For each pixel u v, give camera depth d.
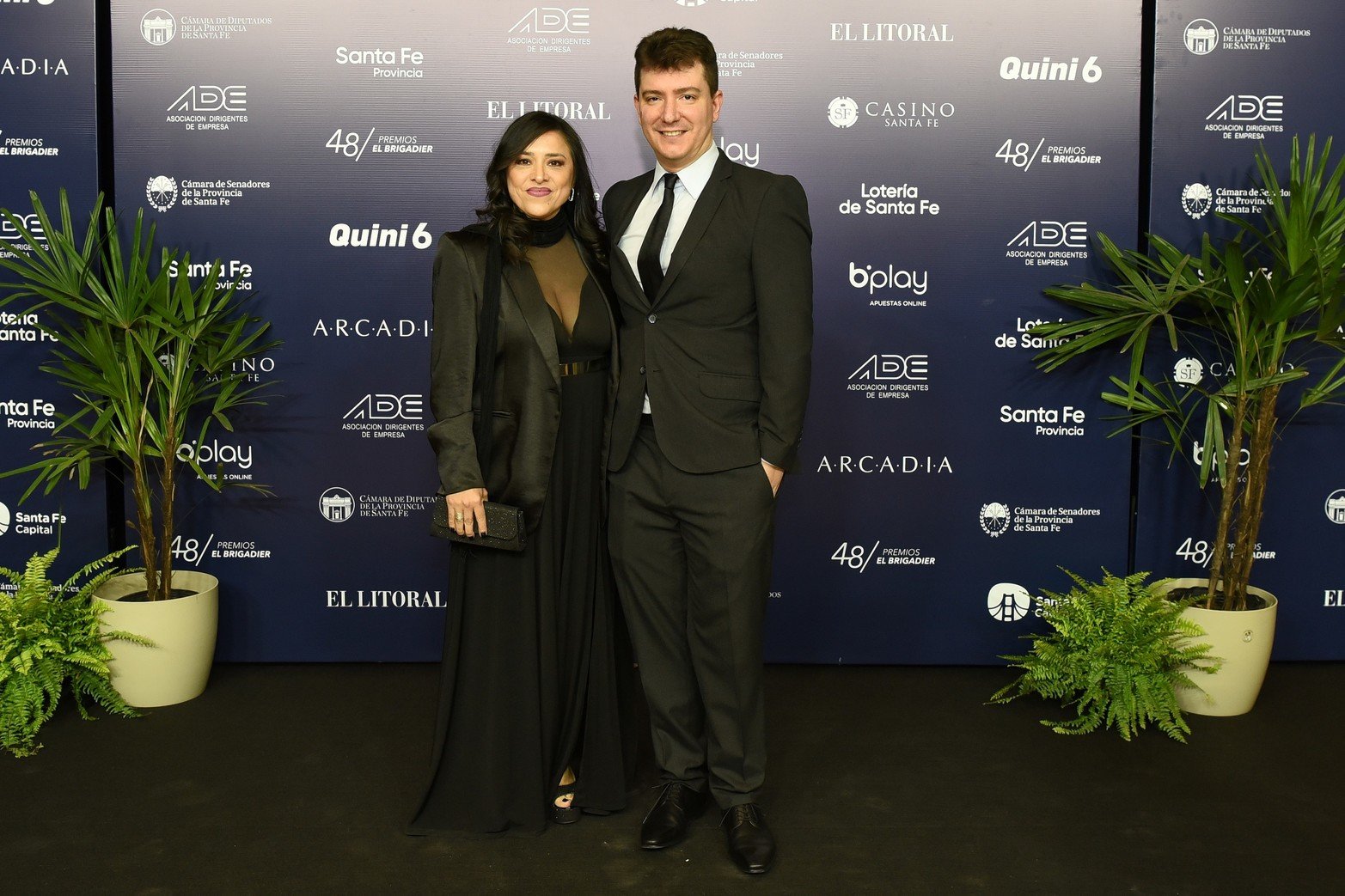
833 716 3.31
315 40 3.48
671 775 2.63
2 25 3.43
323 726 3.21
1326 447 3.62
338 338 3.58
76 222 3.49
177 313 3.36
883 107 3.52
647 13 3.48
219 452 3.60
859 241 3.56
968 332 3.59
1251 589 3.51
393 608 3.68
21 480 3.56
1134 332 3.32
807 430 3.62
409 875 2.41
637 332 2.48
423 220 3.55
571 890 2.36
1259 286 3.06
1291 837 2.59
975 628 3.68
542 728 2.58
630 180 2.61
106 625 3.25
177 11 3.46
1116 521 3.65
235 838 2.56
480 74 3.50
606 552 2.63
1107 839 2.58
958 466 3.64
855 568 3.67
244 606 3.67
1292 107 3.52
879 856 2.50
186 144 3.50
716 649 2.49
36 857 2.46
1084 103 3.53
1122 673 3.18
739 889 2.37
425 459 3.63
